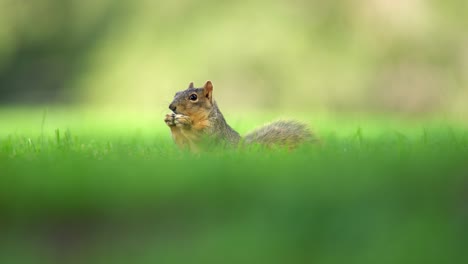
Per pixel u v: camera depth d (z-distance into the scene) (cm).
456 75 4978
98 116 3528
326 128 2194
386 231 652
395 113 5022
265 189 759
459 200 730
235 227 677
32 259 643
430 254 611
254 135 1296
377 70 5044
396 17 5056
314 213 695
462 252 616
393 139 1569
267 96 5056
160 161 973
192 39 5156
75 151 1172
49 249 664
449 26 5025
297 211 700
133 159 1032
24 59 5844
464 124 2362
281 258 613
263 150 1140
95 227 701
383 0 5088
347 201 719
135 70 5219
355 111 5025
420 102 5000
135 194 750
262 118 2933
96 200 740
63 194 746
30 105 5750
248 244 636
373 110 5038
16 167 903
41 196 744
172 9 5297
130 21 5400
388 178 780
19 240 682
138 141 1591
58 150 1200
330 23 5122
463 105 4906
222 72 5088
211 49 5091
